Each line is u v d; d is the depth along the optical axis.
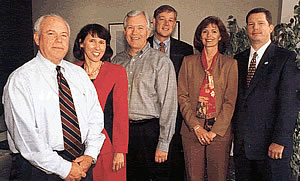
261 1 3.65
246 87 2.03
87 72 1.82
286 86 1.87
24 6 4.33
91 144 1.53
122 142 1.80
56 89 1.43
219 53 2.15
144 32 1.97
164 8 2.38
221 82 2.06
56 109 1.41
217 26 2.08
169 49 2.48
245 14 3.76
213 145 2.07
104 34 1.78
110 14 4.25
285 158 1.91
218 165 2.10
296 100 1.90
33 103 1.34
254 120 1.98
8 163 3.23
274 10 3.58
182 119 2.25
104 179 1.77
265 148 1.97
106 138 1.76
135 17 1.94
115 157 1.80
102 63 1.85
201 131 2.04
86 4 4.32
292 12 2.73
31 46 4.48
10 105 1.32
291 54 1.91
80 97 1.53
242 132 2.03
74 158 1.47
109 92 1.77
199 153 2.15
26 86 1.33
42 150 1.33
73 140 1.45
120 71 1.82
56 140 1.40
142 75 1.96
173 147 2.30
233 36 3.20
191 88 2.13
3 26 3.98
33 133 1.32
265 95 1.94
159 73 1.94
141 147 2.03
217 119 2.04
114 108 1.80
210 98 2.06
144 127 2.00
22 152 1.33
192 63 2.15
